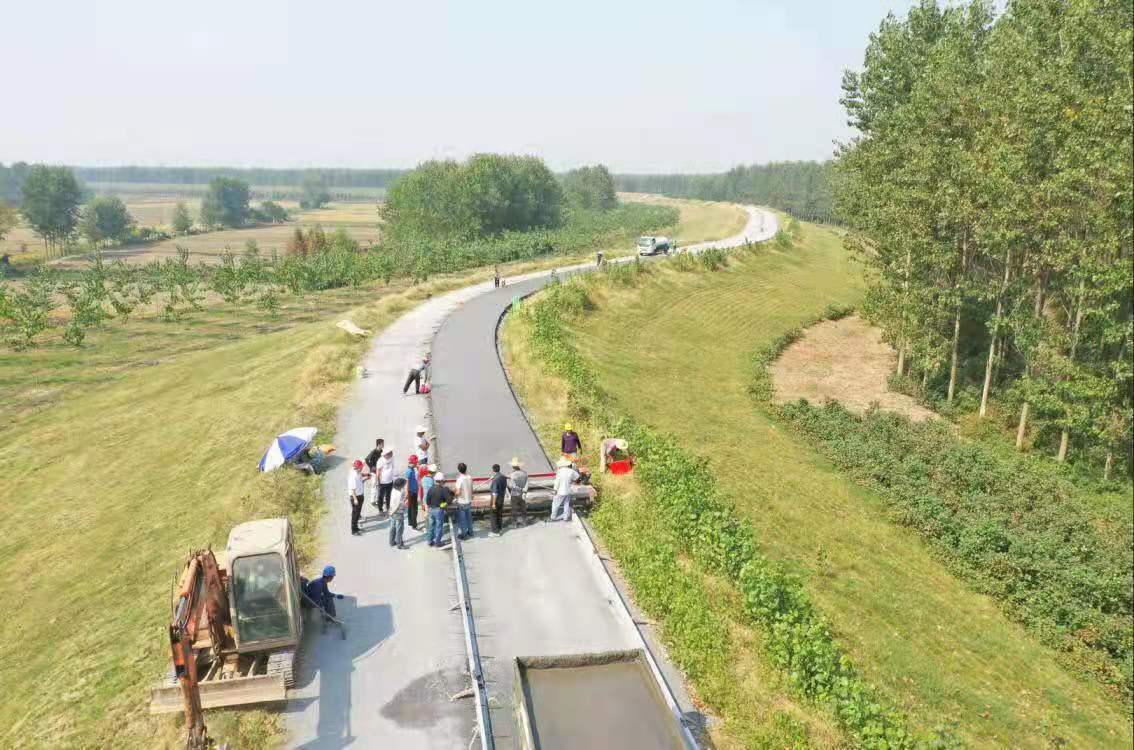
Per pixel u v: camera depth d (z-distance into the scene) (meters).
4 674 16.08
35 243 187.88
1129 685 18.62
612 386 37.22
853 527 26.44
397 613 15.32
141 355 49.47
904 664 18.53
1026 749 16.36
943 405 41.16
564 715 10.19
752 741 11.80
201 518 21.31
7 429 35.34
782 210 183.25
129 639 15.59
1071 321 35.47
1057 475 32.34
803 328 58.53
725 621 15.08
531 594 16.11
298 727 12.13
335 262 77.00
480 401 28.78
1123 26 28.77
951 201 36.38
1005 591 22.75
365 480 20.89
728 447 32.78
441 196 114.94
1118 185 28.05
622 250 90.69
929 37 49.28
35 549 23.12
